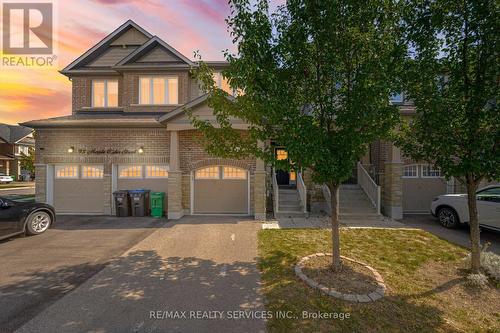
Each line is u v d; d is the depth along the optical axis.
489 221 7.32
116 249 6.23
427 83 4.38
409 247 6.35
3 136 37.41
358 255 5.79
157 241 6.86
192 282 4.52
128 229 8.05
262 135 4.43
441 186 10.63
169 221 9.14
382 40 4.18
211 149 5.04
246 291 4.19
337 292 4.04
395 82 4.20
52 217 8.00
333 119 4.43
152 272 4.93
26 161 34.34
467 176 4.73
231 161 10.21
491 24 3.85
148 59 12.48
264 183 9.45
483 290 4.29
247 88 3.98
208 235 7.39
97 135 10.54
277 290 4.21
